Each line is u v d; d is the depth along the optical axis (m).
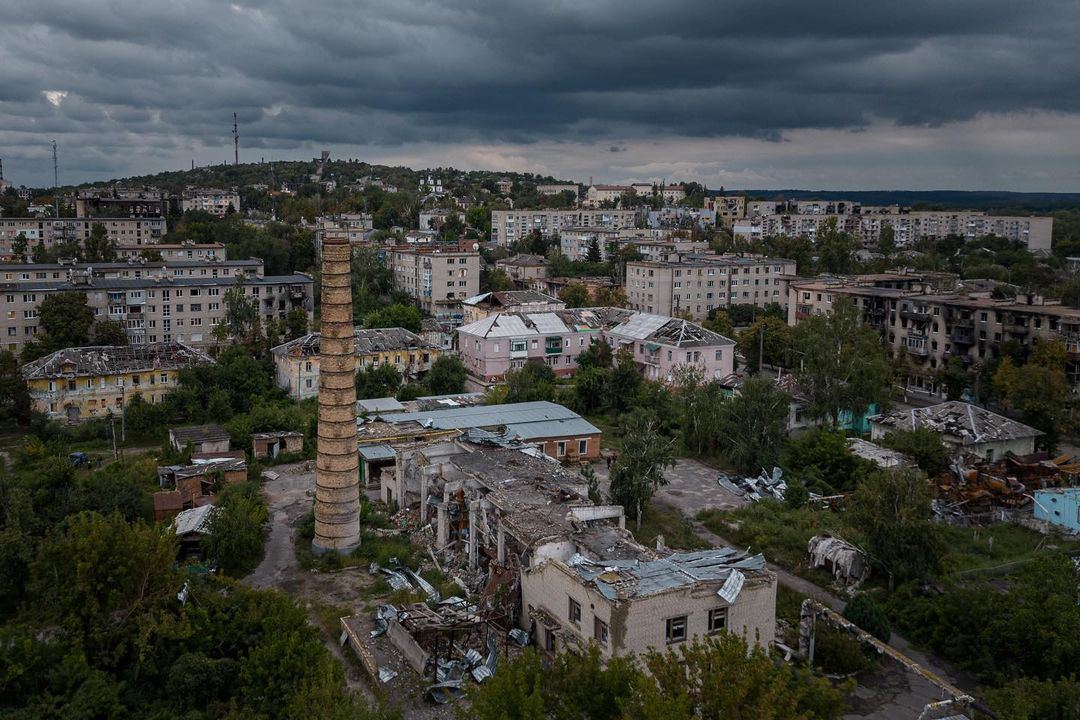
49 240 196.88
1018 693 35.28
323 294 56.62
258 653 39.03
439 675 42.53
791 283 141.25
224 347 123.19
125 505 60.84
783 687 27.81
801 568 56.44
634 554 45.97
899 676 43.88
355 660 45.12
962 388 104.06
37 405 90.88
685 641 40.31
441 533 59.28
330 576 55.66
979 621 44.97
